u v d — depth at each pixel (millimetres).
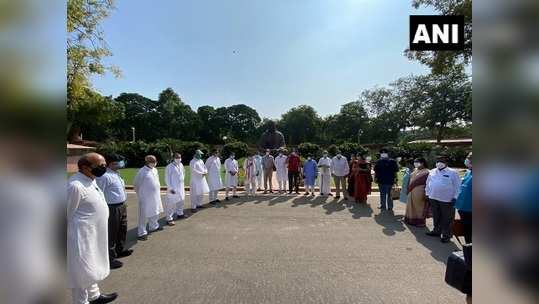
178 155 9828
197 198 11938
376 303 4641
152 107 78062
